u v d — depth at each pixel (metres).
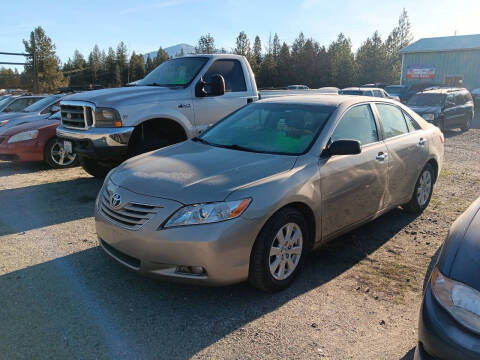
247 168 3.40
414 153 4.97
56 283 3.52
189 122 6.41
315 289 3.49
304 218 3.52
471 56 30.97
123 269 3.80
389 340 2.82
